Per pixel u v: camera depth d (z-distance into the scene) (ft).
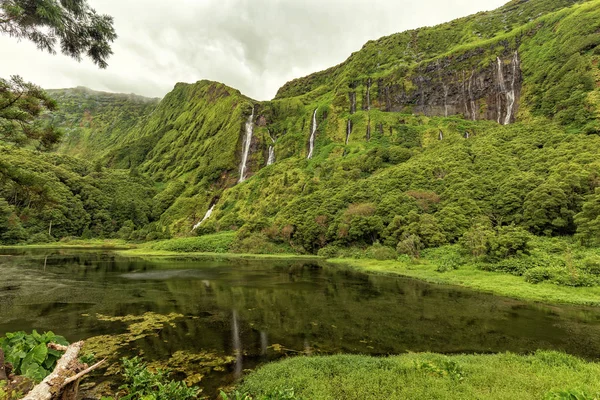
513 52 372.58
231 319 59.88
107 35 33.86
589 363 37.42
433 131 349.82
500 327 55.31
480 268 107.96
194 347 45.09
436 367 33.71
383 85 476.13
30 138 43.21
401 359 39.19
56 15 29.25
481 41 436.35
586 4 324.39
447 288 91.61
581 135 184.44
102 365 38.09
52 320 58.49
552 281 86.17
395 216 170.71
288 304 72.38
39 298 77.71
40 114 42.93
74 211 333.01
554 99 269.64
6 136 42.27
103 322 57.52
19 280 103.55
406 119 397.80
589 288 79.82
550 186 136.77
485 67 384.68
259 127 479.41
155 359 40.52
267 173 359.25
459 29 538.47
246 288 92.99
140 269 138.00
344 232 190.80
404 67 467.93
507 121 343.67
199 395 31.24
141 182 458.50
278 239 228.43
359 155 325.21
